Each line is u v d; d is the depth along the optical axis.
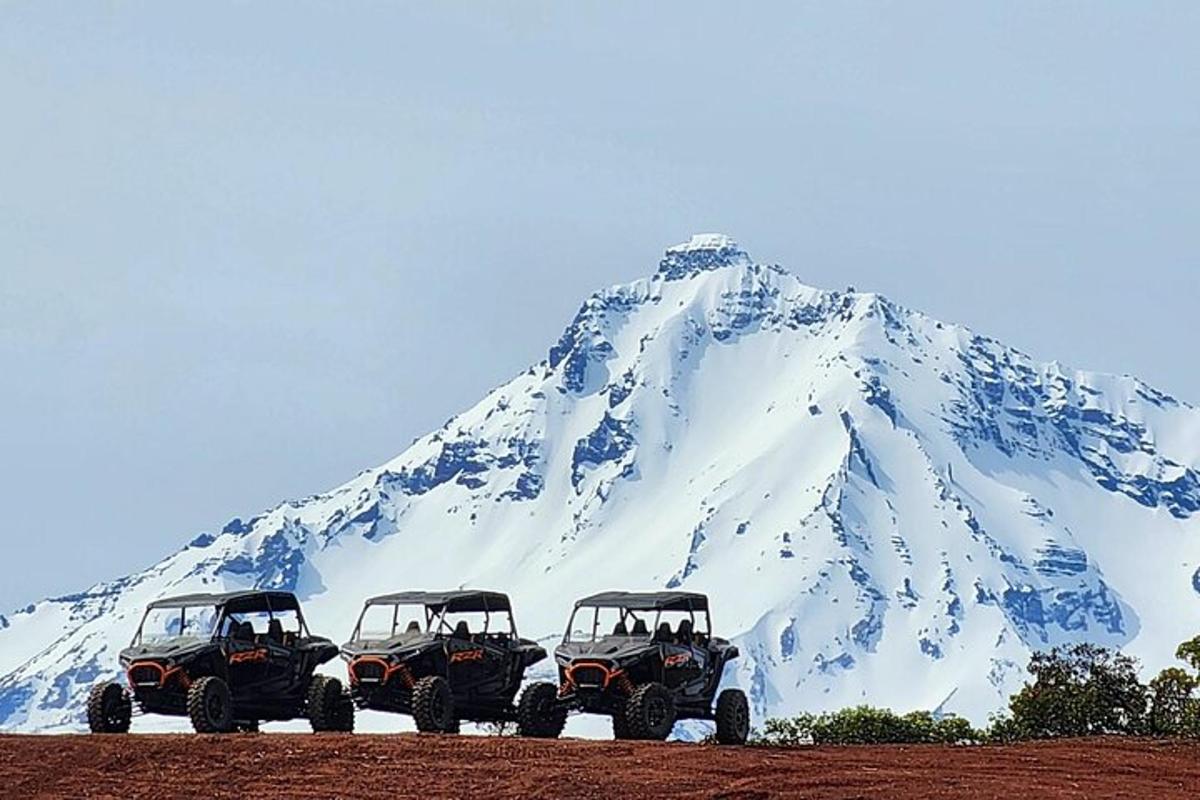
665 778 64.44
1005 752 74.69
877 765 68.81
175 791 62.97
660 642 87.38
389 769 66.06
